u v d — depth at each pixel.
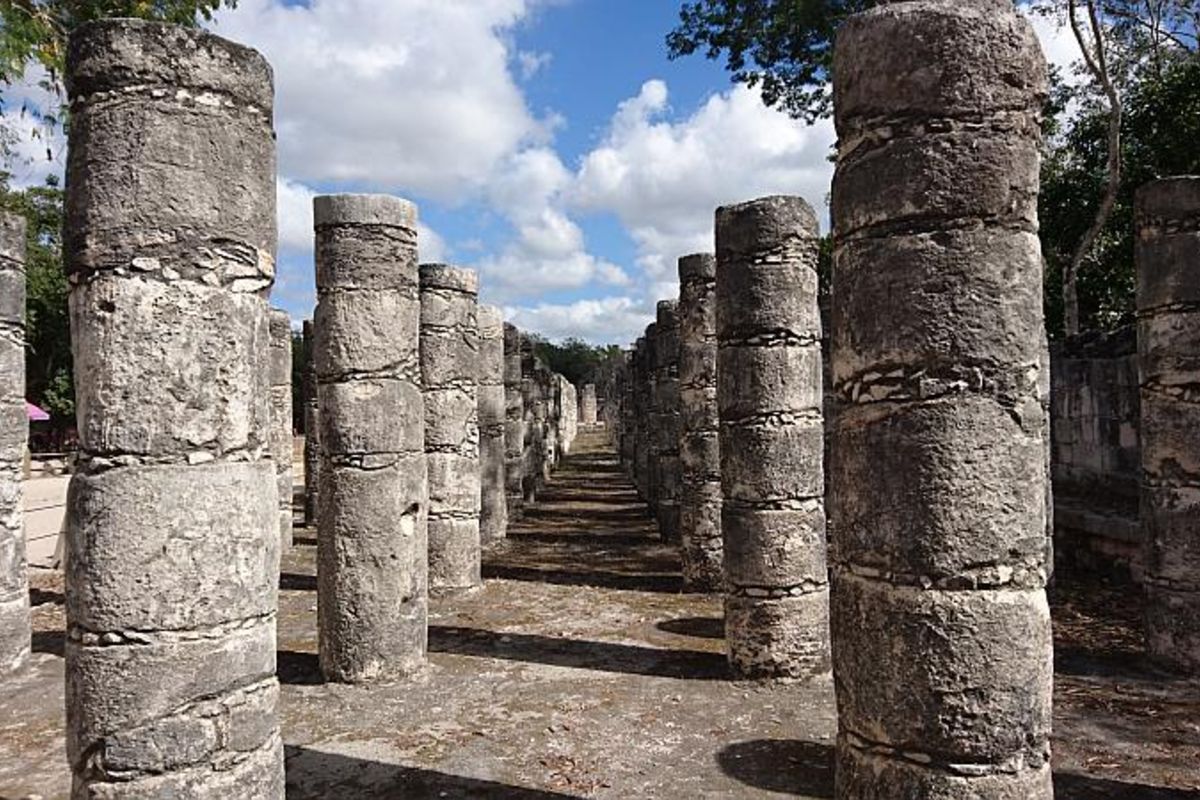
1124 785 5.70
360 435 7.99
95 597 4.43
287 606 11.16
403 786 5.91
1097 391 12.84
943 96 4.34
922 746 4.27
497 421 16.14
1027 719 4.28
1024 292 4.38
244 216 4.79
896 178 4.41
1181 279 7.83
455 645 9.30
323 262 8.14
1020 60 4.41
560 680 8.11
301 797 5.77
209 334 4.63
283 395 15.34
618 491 24.92
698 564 11.92
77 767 4.49
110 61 4.56
